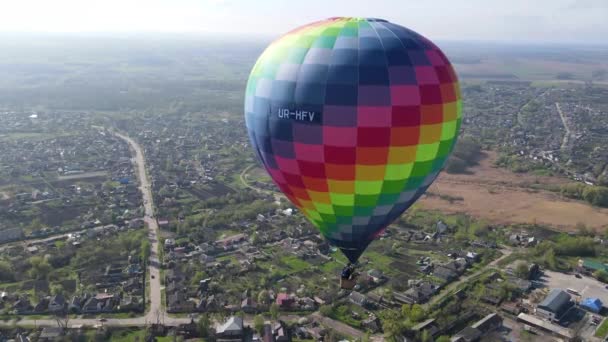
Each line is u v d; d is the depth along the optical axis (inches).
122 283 6053.2
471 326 5054.1
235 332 4926.2
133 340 4928.6
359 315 5344.5
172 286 5920.3
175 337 4877.0
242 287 5979.3
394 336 4948.3
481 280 6156.5
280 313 5383.9
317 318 5300.2
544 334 5064.0
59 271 6348.4
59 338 4864.7
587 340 4987.7
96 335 4943.4
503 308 5477.4
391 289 5900.6
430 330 4992.6
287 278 6230.3
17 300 5610.2
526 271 6225.4
